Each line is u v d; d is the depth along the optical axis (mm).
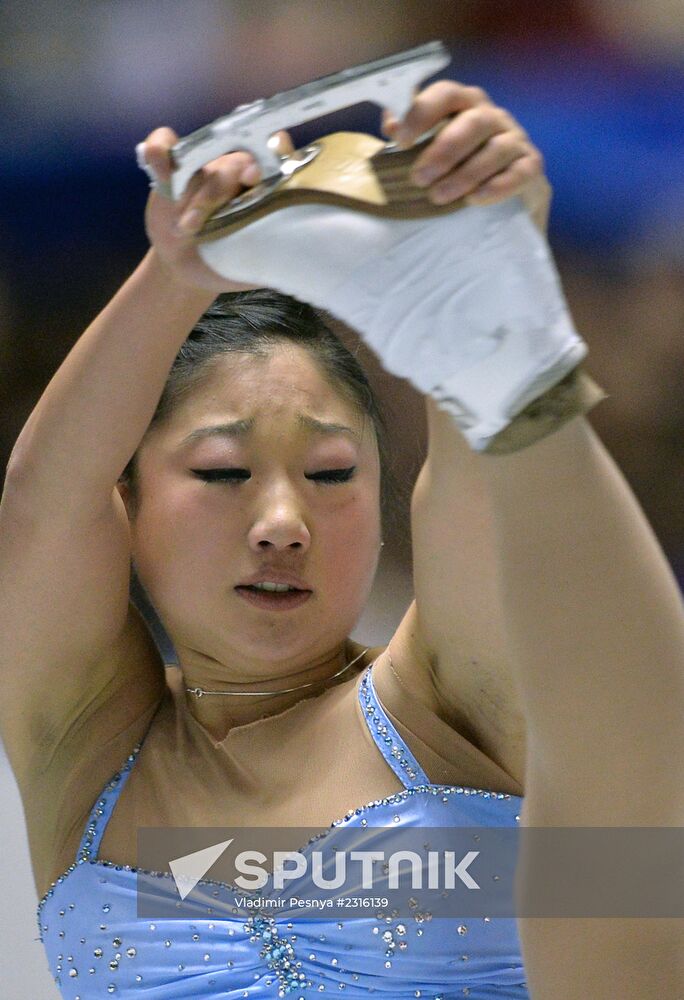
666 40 17594
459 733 6332
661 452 16531
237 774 6609
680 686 4070
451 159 3656
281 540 6457
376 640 10617
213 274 4551
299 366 6738
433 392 3867
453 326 3717
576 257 17594
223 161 4125
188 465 6645
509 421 3822
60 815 7051
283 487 6531
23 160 17688
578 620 3939
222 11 17875
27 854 9977
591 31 17781
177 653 7148
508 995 6148
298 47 18000
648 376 16859
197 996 6258
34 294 17578
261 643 6645
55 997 8961
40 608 6676
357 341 7465
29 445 6223
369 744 6363
